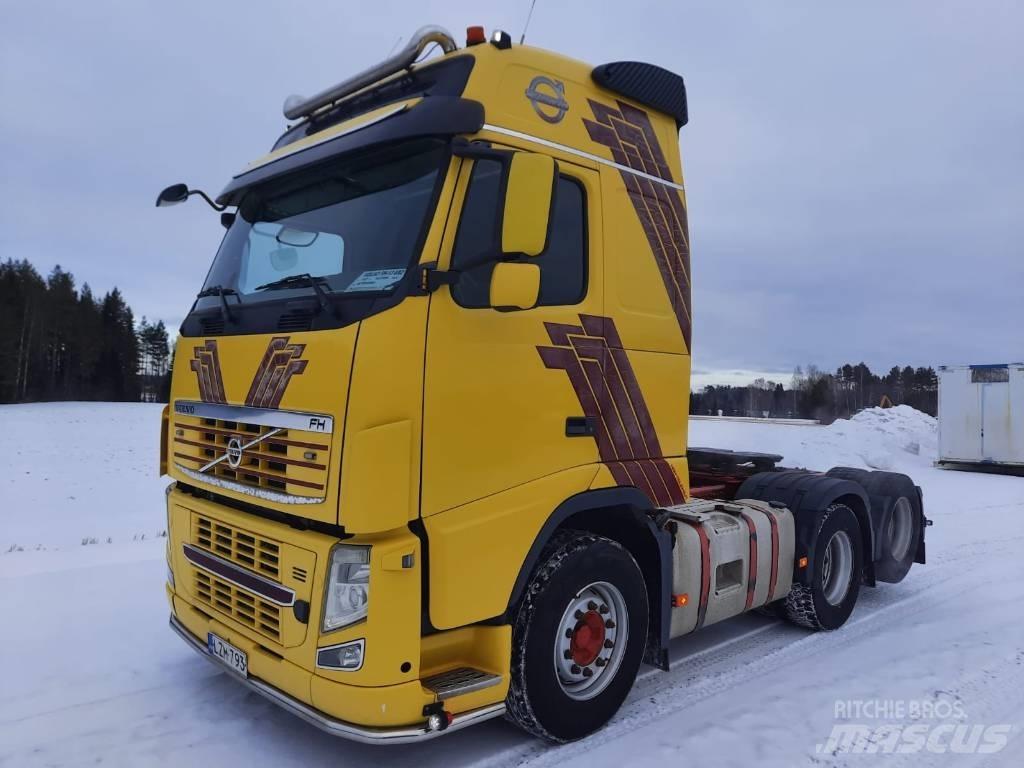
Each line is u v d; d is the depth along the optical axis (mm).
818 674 4609
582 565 3582
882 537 6172
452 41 3627
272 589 3123
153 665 4422
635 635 3885
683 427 4273
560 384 3521
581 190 3781
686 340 4348
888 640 5297
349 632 2834
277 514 3260
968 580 7059
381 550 2811
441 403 3014
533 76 3574
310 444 2947
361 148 3291
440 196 3049
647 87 4191
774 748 3598
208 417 3631
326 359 2936
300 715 2998
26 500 11820
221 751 3441
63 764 3279
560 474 3508
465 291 3141
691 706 4105
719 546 4492
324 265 3393
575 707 3572
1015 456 16859
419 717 2926
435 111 3096
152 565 6684
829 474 6609
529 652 3350
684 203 4449
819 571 5355
